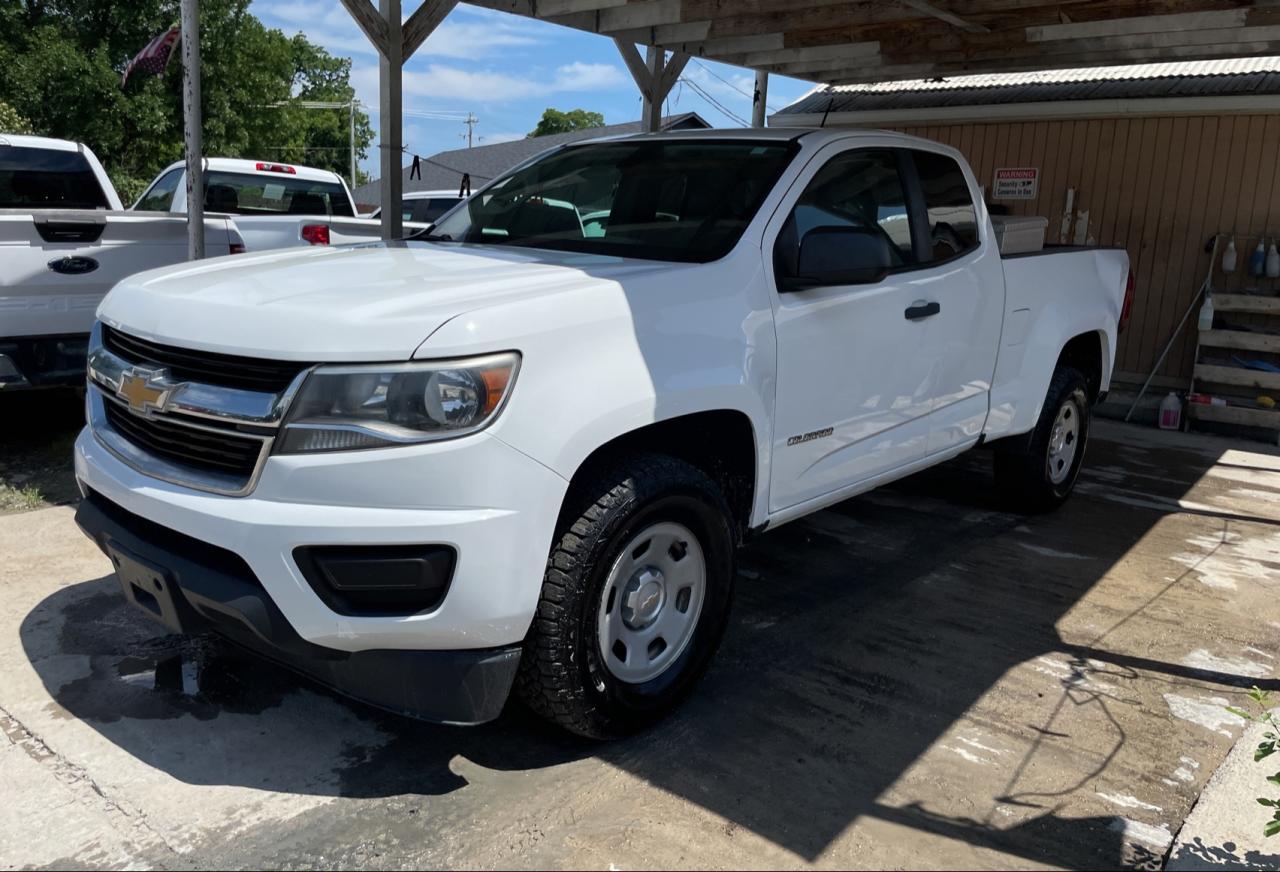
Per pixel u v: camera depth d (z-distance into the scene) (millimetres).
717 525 3293
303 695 3416
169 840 2629
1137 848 2779
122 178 25594
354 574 2584
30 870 2488
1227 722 3529
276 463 2600
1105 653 4070
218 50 28047
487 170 32344
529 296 2816
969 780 3078
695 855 2650
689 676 3346
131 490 2871
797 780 3027
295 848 2619
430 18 6516
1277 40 7117
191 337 2811
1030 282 5203
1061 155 9875
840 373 3867
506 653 2734
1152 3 6816
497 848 2652
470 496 2586
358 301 2746
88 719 3207
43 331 5648
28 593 4129
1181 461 7973
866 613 4375
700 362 3193
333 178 10922
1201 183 9195
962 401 4797
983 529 5707
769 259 3594
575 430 2762
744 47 8727
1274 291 9055
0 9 24938
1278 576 5145
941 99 10336
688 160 4141
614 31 7887
